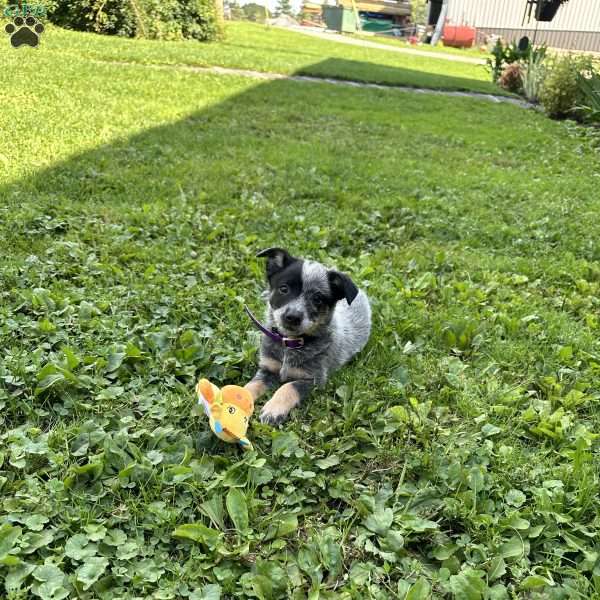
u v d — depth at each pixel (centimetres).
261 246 130
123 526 60
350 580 57
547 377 90
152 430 73
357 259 131
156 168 177
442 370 91
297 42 680
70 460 67
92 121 221
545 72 424
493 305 116
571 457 73
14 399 75
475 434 76
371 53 664
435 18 1142
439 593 56
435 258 133
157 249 124
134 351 85
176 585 54
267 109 281
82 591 52
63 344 87
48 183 156
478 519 62
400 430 77
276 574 56
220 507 62
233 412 69
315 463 70
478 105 378
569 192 202
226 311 102
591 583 57
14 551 55
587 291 126
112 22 449
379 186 185
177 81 311
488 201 183
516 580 58
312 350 83
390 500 66
